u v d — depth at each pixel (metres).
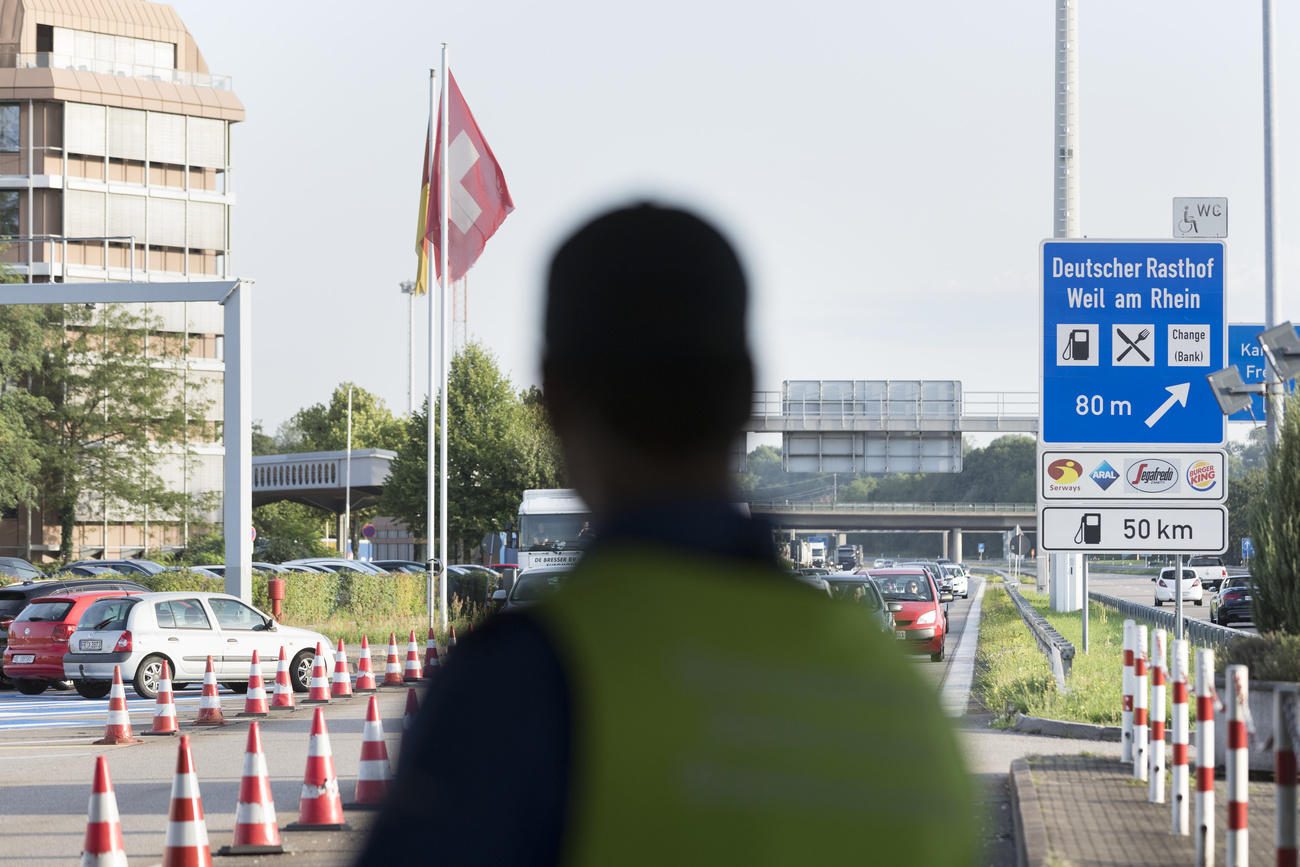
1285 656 29.73
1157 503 39.94
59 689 66.38
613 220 4.00
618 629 3.62
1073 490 40.12
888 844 3.56
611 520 3.90
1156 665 25.73
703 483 3.96
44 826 28.75
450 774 3.53
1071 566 105.94
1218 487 39.91
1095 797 25.98
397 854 3.52
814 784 3.53
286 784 34.16
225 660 60.38
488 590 104.44
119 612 59.00
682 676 3.56
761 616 3.69
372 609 103.31
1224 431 40.03
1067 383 40.22
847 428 139.25
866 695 3.65
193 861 22.88
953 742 3.72
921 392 139.12
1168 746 34.53
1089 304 40.28
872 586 58.59
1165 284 40.16
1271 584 35.25
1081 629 86.75
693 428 3.93
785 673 3.62
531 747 3.50
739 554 3.84
